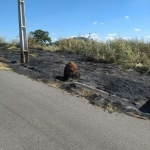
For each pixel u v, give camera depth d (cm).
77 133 317
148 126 351
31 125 332
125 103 430
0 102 407
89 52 901
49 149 277
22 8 709
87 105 417
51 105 407
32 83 522
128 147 292
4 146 279
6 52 999
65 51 1165
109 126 342
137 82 573
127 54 828
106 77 605
